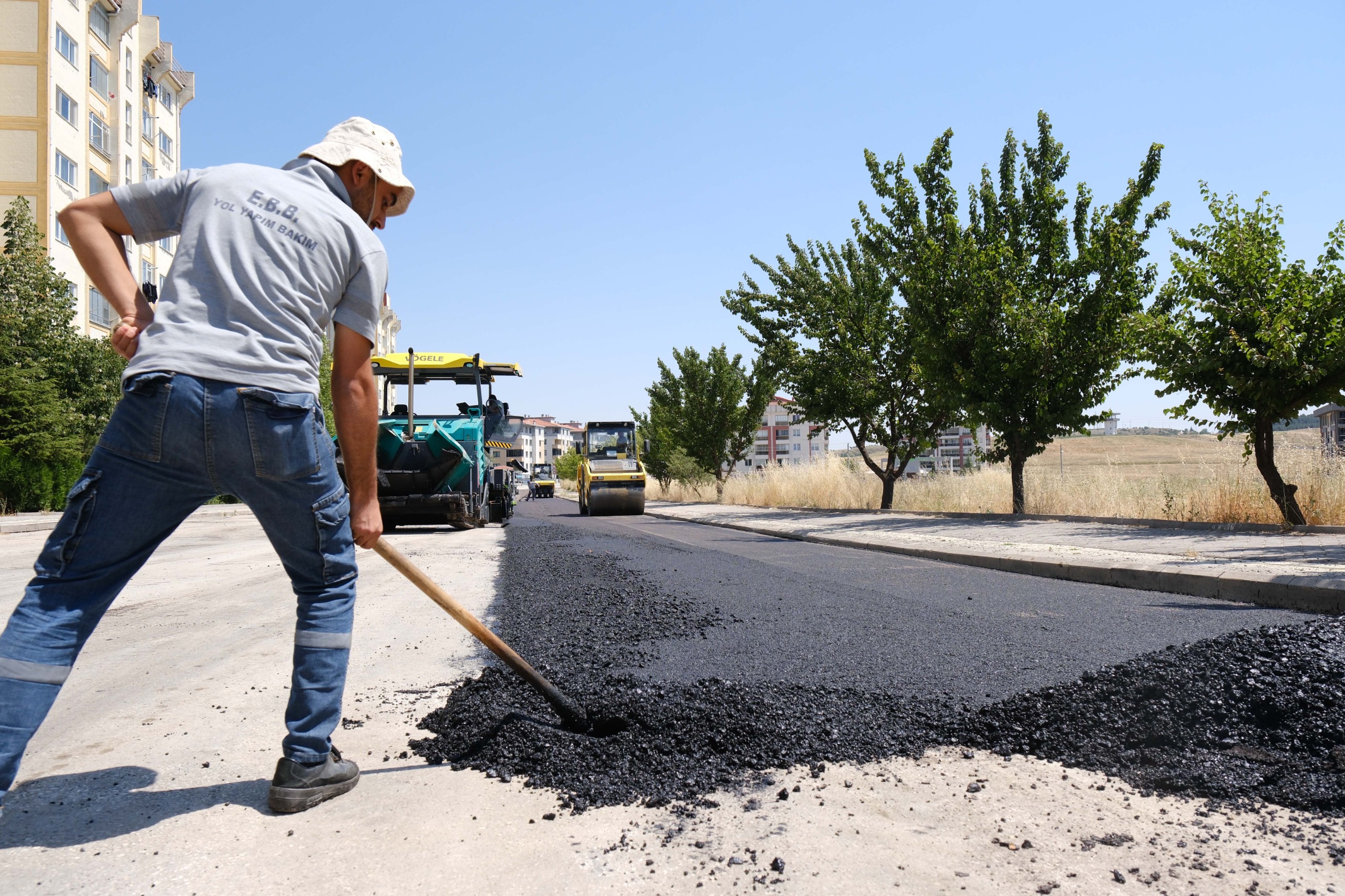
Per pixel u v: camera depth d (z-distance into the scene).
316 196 2.15
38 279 24.03
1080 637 4.41
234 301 1.99
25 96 30.78
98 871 1.80
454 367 16.28
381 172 2.32
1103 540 9.65
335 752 2.32
